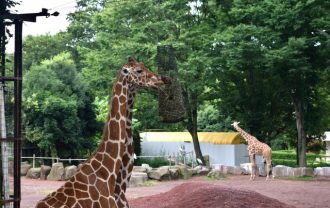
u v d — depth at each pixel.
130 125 7.86
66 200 6.67
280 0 21.34
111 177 7.04
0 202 7.88
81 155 25.70
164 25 23.00
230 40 21.45
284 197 15.41
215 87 25.20
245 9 21.89
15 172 8.04
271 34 21.48
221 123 36.56
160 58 8.61
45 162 24.73
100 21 25.34
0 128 8.53
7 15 8.09
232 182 20.34
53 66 25.55
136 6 23.69
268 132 26.05
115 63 23.19
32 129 24.06
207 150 29.44
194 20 24.02
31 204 14.02
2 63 8.77
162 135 32.59
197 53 22.33
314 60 22.70
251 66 23.50
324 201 14.60
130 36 24.62
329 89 25.41
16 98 8.12
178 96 7.84
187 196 12.45
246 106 25.52
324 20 20.95
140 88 7.83
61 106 24.00
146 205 12.65
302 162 23.75
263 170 23.44
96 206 6.79
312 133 26.77
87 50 26.31
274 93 25.09
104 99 28.20
